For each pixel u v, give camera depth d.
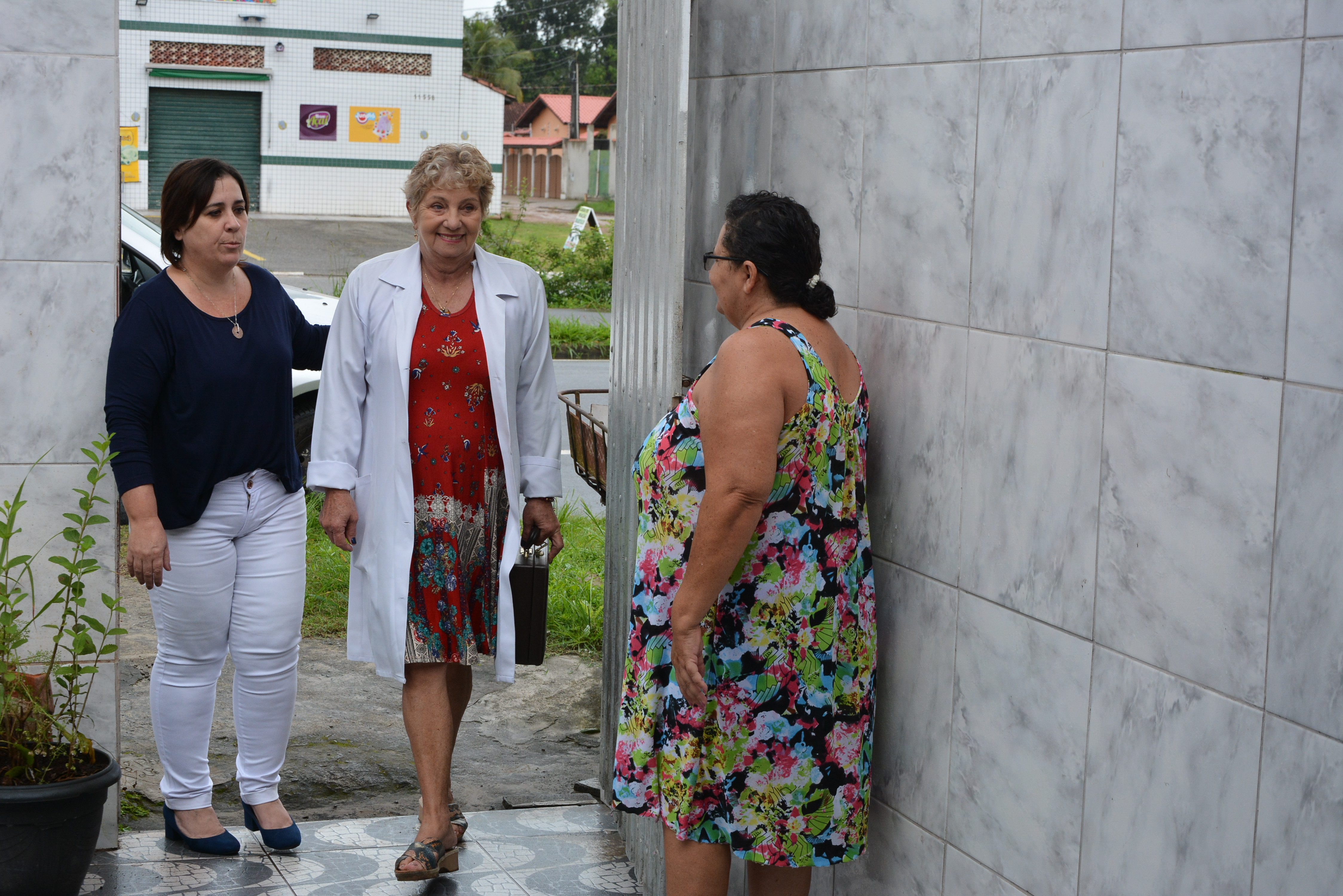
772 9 3.20
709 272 3.56
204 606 3.46
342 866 3.57
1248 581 1.85
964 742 2.51
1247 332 1.84
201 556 3.43
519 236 31.31
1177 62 1.96
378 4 33.56
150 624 6.00
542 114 65.31
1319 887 1.73
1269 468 1.81
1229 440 1.88
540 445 3.68
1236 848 1.87
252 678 3.58
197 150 33.19
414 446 3.46
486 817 4.00
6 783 3.05
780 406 2.44
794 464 2.51
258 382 3.43
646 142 3.62
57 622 3.50
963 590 2.51
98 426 3.46
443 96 34.75
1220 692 1.90
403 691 3.55
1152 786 2.03
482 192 3.41
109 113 3.36
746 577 2.56
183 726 3.54
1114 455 2.10
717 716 2.61
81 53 3.32
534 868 3.63
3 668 3.11
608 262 21.23
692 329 3.69
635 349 3.72
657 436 2.72
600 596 6.43
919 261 2.63
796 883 2.82
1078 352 2.18
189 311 3.34
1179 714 1.97
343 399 3.49
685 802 2.62
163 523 3.38
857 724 2.68
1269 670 1.81
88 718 3.53
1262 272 1.82
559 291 20.33
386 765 4.62
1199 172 1.92
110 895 3.32
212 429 3.36
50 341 3.40
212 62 32.78
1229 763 1.88
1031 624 2.31
